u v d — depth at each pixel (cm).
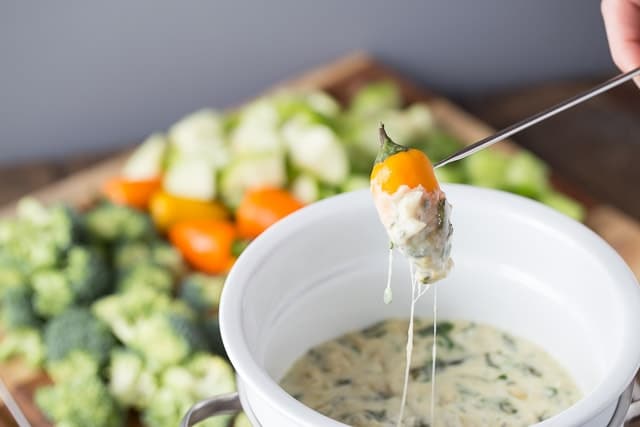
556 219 141
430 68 306
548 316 146
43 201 244
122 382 192
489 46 304
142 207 244
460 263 150
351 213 145
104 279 216
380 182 120
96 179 253
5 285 213
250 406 126
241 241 230
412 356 151
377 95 267
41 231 218
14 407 196
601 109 290
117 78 287
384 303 155
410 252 121
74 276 211
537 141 279
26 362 205
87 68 284
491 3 296
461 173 240
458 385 145
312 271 147
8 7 270
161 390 190
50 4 271
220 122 259
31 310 210
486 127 264
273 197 231
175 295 223
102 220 226
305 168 241
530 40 304
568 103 131
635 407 126
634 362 119
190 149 250
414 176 119
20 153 294
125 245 226
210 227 231
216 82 295
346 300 153
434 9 296
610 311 130
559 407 139
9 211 243
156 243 232
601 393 115
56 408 188
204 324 206
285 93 278
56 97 287
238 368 119
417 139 252
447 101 281
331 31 295
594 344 135
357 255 150
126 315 201
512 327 152
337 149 240
